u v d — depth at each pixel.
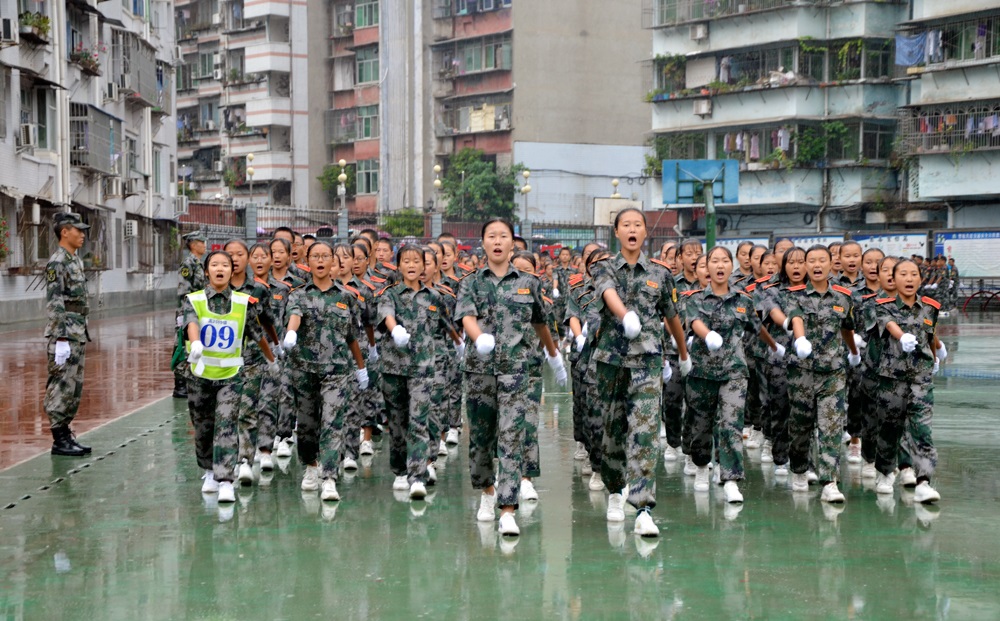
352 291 8.72
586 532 7.18
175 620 5.42
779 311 8.63
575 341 9.73
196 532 7.20
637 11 55.75
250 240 31.38
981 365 18.23
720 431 8.22
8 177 26.52
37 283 28.94
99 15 33.75
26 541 6.97
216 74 64.56
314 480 8.61
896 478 9.15
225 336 8.16
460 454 10.29
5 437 10.94
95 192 33.81
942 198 37.66
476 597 5.75
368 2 60.06
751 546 6.78
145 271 40.47
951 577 6.07
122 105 37.56
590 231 48.47
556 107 54.12
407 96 57.03
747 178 41.94
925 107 37.56
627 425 7.26
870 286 9.64
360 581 6.06
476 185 51.59
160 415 12.53
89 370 17.38
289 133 62.53
